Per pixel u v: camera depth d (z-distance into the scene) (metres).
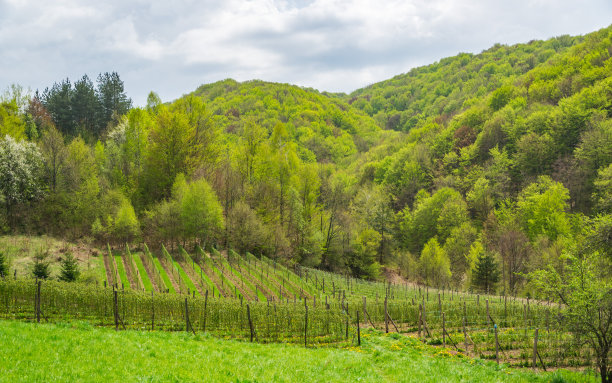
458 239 85.69
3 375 11.41
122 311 29.14
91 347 15.45
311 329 28.58
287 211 79.50
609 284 18.34
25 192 67.81
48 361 13.09
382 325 33.53
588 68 130.75
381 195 114.25
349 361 18.58
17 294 28.30
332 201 89.81
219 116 174.00
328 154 174.50
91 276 46.97
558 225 75.12
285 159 81.69
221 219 67.25
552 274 20.80
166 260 60.62
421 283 84.38
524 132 116.25
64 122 107.50
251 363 16.27
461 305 38.34
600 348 18.17
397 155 140.25
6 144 67.69
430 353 24.06
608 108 106.62
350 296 52.56
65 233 66.50
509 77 197.25
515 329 31.67
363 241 86.44
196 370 14.18
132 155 80.88
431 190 125.56
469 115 144.25
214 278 53.78
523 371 20.34
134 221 63.50
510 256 74.06
